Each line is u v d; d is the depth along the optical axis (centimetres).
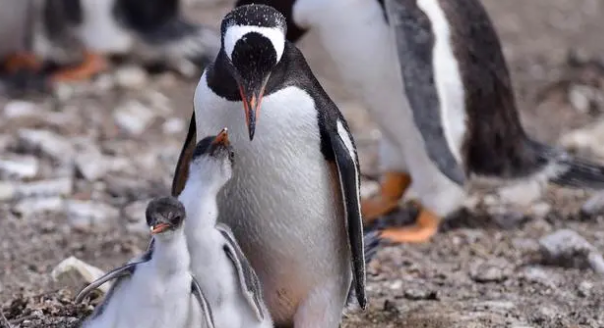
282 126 803
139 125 1683
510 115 1266
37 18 1944
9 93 1841
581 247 1145
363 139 1648
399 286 1103
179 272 748
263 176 816
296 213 828
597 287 1091
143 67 2002
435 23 1173
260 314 790
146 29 1975
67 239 1234
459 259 1191
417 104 1166
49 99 1823
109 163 1494
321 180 828
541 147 1325
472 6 1222
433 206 1235
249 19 794
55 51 1980
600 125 1689
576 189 1385
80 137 1619
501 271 1139
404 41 1156
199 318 762
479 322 999
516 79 1981
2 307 989
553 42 2258
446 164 1189
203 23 2236
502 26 2345
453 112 1198
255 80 788
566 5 2523
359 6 1169
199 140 820
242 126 805
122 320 759
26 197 1371
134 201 1373
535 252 1206
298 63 823
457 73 1189
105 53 1950
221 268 768
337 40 1186
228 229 786
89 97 1836
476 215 1328
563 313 1026
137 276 752
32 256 1177
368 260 979
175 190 856
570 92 1872
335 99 1852
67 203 1344
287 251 844
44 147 1521
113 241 1221
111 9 1934
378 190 1420
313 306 868
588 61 2062
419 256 1198
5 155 1512
